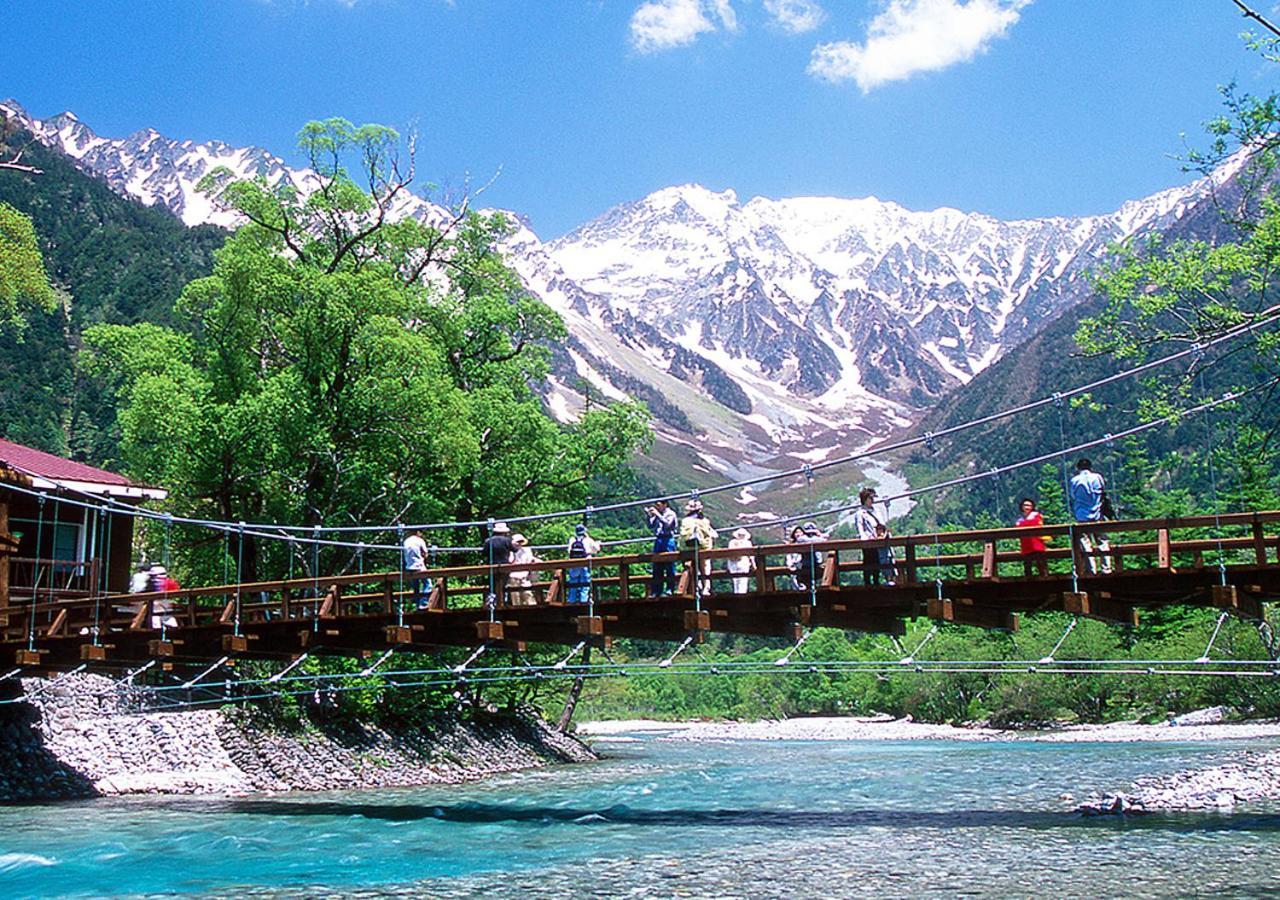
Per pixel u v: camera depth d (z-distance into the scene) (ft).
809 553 67.72
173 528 124.77
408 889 51.34
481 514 134.51
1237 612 58.70
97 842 67.15
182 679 111.14
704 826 74.08
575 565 72.08
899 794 96.43
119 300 599.16
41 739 96.32
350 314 115.03
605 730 276.21
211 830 72.54
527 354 142.61
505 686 139.64
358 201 129.18
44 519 110.73
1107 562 66.64
